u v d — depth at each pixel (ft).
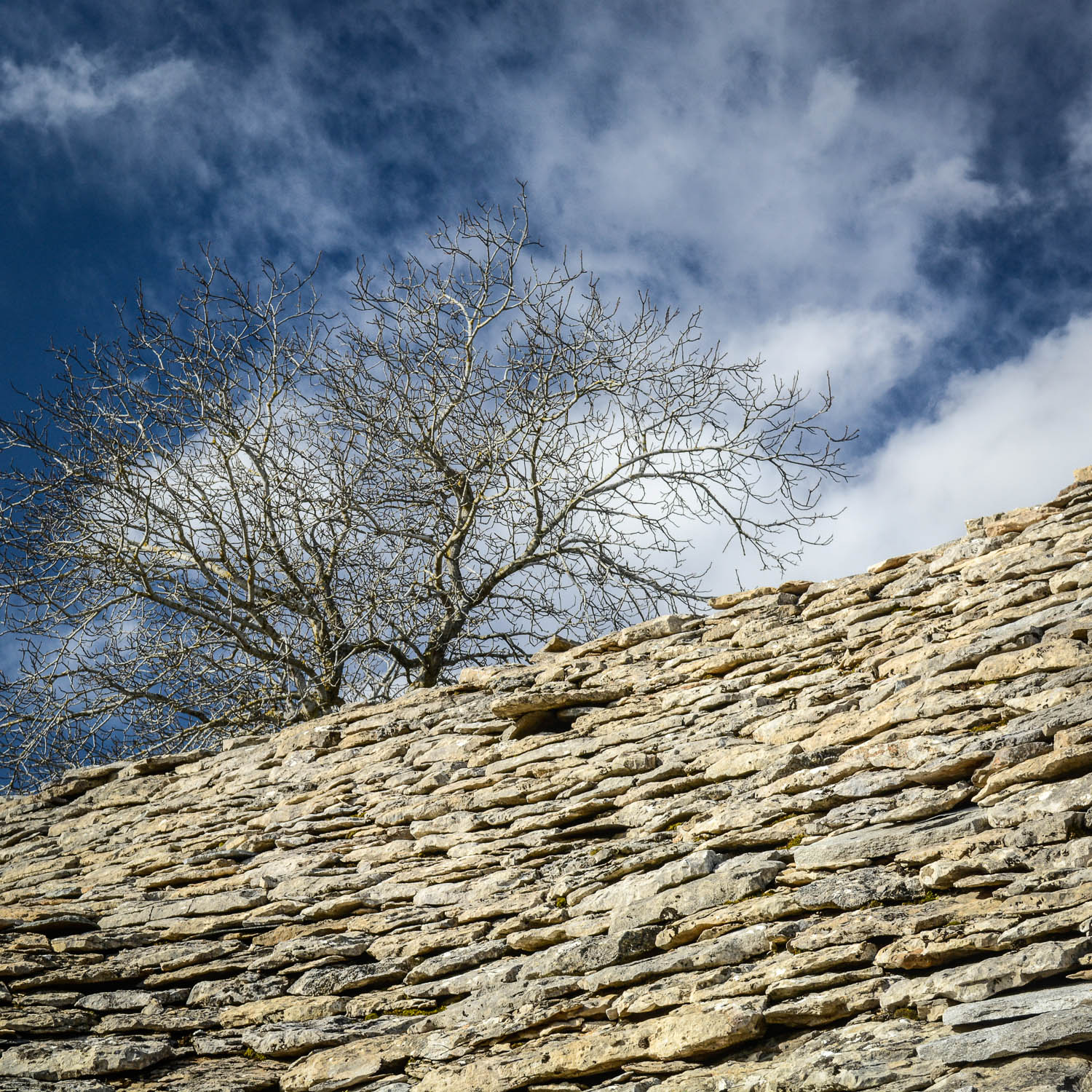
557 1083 11.71
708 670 21.09
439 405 47.98
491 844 18.13
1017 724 13.60
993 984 9.62
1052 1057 8.53
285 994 15.88
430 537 47.70
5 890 23.58
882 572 21.35
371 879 18.62
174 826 24.80
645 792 17.30
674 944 12.97
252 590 44.37
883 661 17.74
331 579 46.14
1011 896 10.76
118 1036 15.71
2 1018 16.06
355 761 24.44
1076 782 11.84
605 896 14.65
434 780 21.71
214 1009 15.98
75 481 43.62
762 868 13.44
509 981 13.92
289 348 44.88
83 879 23.00
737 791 16.15
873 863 12.60
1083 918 9.78
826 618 20.76
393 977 15.40
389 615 44.24
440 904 16.94
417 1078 12.80
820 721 17.06
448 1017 13.74
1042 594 16.80
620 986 12.66
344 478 46.65
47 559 43.73
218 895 19.51
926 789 13.66
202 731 46.34
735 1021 10.77
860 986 10.59
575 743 20.48
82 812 27.99
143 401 44.21
